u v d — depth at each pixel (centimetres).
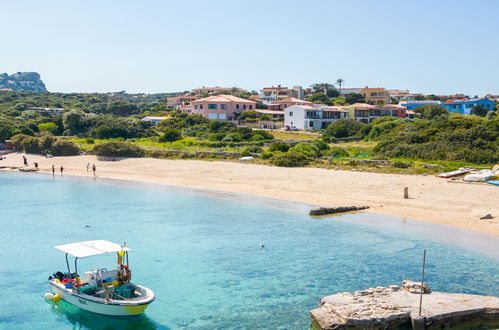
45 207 4772
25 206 4831
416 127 9012
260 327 2067
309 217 4144
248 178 6162
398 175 5728
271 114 14162
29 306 2338
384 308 2016
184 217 4234
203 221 4062
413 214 4081
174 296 2428
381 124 10269
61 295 2355
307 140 9044
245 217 4197
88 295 2172
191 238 3519
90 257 3103
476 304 2080
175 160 7869
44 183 6506
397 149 7350
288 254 3106
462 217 3919
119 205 4853
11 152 9862
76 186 6200
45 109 17150
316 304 2306
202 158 7912
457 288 2459
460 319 1984
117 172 7306
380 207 4388
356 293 2230
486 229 3572
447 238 3381
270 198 5031
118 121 11944
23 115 14462
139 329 2073
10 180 6838
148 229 3803
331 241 3381
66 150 9006
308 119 12488
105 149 8419
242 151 7975
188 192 5569
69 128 12125
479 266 2798
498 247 3153
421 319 1916
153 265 2909
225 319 2153
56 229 3825
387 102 19075
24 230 3797
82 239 3506
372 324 1897
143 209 4625
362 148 8656
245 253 3139
